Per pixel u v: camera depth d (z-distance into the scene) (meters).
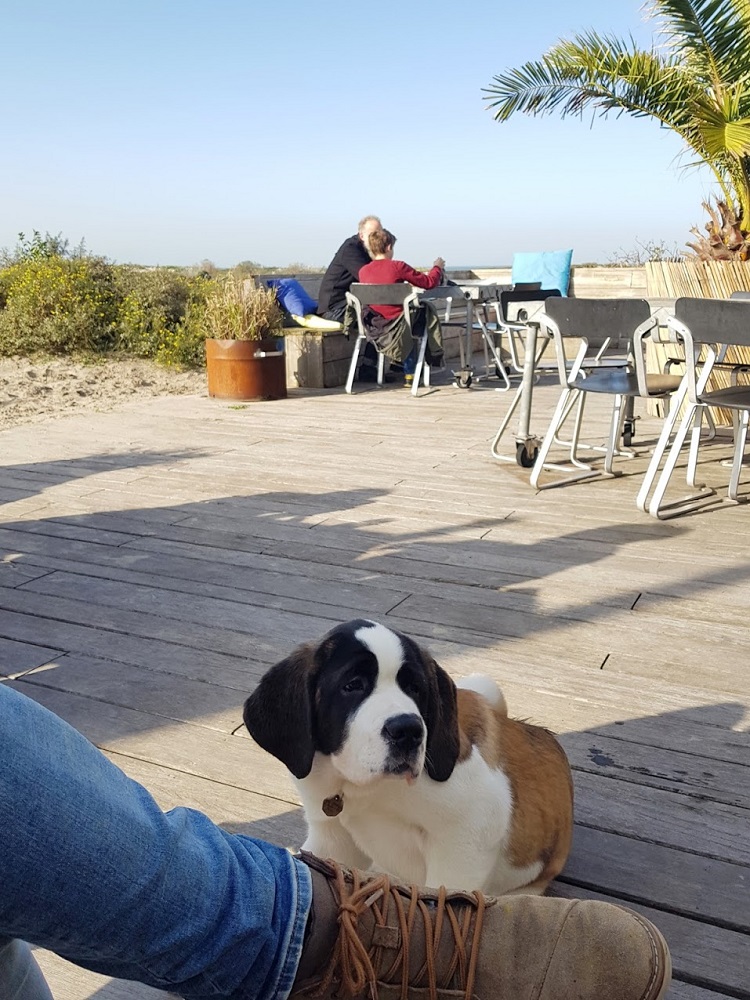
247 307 8.69
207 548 4.45
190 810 1.33
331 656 1.79
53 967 1.88
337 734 1.75
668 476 4.80
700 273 7.23
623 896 2.04
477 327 10.47
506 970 1.42
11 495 5.47
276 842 2.22
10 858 1.08
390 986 1.42
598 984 1.39
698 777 2.47
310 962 1.37
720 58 9.03
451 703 1.81
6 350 11.21
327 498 5.27
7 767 1.09
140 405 8.62
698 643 3.31
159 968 1.22
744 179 8.95
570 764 2.54
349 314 9.34
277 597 3.81
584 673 3.09
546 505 5.07
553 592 3.81
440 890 1.49
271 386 8.79
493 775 1.86
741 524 4.69
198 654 3.27
